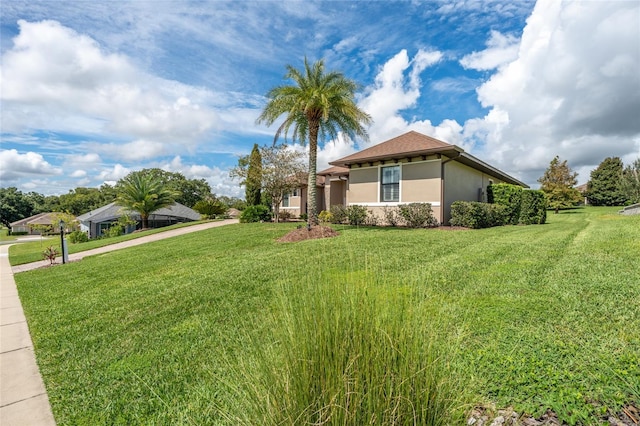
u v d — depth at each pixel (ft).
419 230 37.91
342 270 6.31
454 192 45.57
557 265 16.66
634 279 13.26
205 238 43.88
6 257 54.39
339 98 36.70
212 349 10.57
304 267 8.35
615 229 29.99
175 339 11.78
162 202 94.63
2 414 8.32
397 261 19.24
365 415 4.08
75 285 23.16
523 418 6.00
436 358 4.69
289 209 79.77
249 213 65.62
